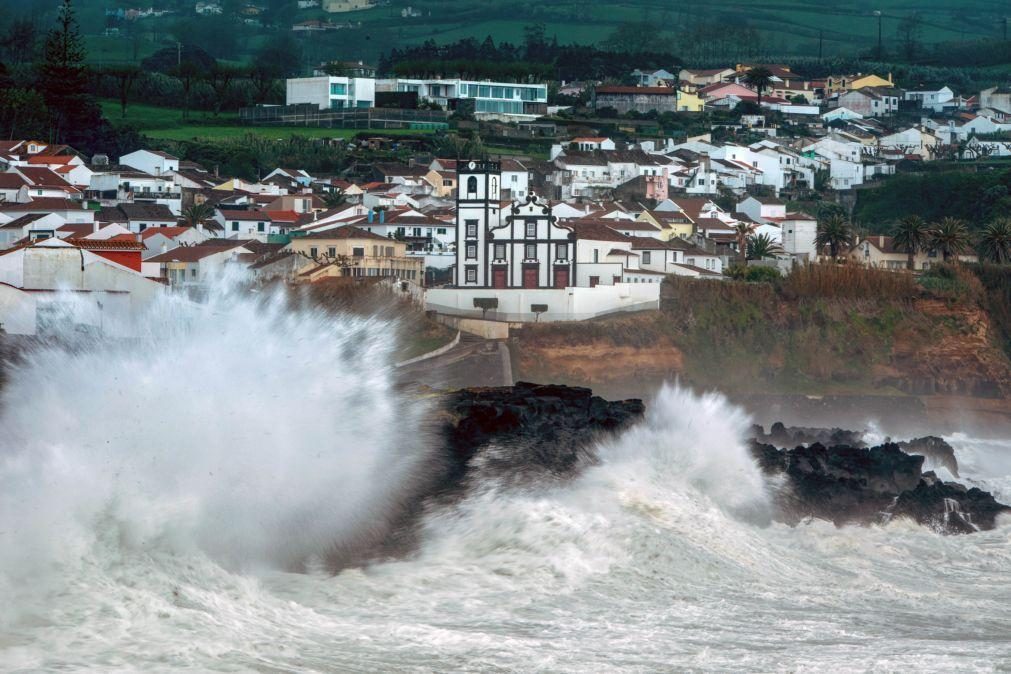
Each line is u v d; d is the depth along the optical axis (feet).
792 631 330.75
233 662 270.05
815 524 502.38
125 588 294.87
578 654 297.12
